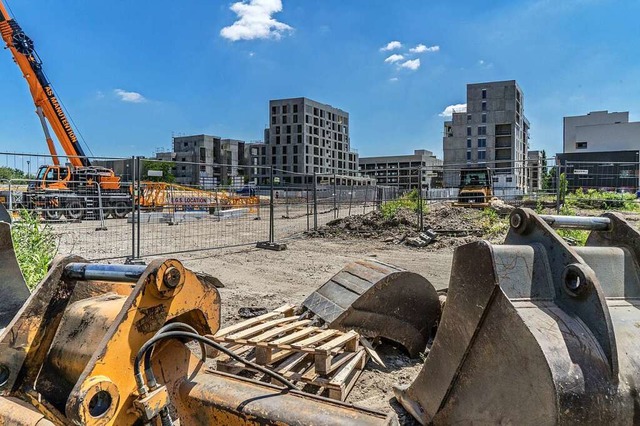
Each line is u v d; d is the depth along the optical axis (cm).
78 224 1878
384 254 1062
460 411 234
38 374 198
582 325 189
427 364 262
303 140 10100
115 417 172
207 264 937
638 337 198
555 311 197
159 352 210
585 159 5297
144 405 175
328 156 11019
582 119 8006
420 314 429
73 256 218
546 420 177
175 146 10144
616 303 222
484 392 215
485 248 213
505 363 201
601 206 1728
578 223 249
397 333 416
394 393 312
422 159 11294
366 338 407
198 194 2083
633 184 2547
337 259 1000
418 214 1419
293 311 452
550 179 1712
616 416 175
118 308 201
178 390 212
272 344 348
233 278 794
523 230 226
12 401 189
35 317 202
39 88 2156
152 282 186
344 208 2930
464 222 1410
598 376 177
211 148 10044
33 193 1650
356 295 404
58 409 186
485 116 8256
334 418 185
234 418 199
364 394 346
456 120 8450
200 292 210
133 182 925
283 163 10288
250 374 354
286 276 814
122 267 199
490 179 2188
